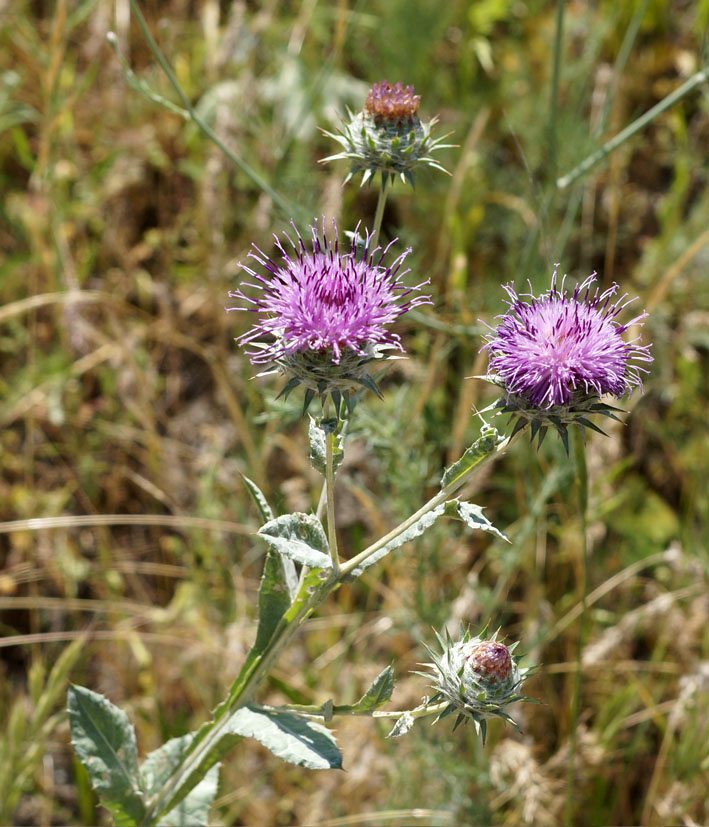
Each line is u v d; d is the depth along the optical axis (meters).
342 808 0.55
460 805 0.53
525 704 0.57
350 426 0.54
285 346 0.42
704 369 0.67
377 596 0.63
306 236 0.60
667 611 0.57
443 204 0.69
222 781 0.57
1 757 0.52
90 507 0.64
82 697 0.46
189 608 0.60
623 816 0.56
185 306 0.69
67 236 0.70
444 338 0.59
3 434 0.66
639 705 0.58
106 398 0.67
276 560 0.45
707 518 0.62
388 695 0.43
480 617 0.60
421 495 0.56
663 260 0.69
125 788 0.46
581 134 0.66
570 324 0.43
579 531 0.60
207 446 0.66
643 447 0.65
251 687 0.45
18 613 0.62
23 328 0.67
